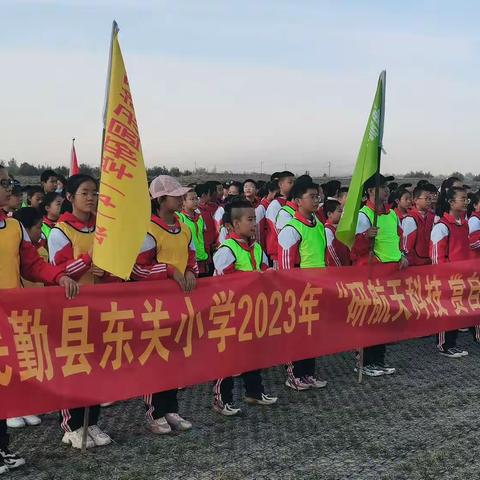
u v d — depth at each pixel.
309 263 5.46
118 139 3.80
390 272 5.77
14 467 3.84
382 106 5.38
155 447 4.25
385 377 6.00
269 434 4.50
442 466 3.95
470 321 6.37
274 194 9.02
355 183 5.43
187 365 4.38
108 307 4.00
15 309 3.66
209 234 9.46
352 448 4.23
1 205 3.88
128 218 3.79
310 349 5.16
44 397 3.74
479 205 7.04
